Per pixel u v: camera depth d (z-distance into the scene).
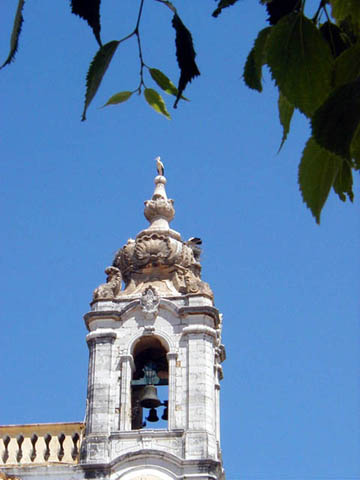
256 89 5.11
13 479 29.92
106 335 32.50
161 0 5.13
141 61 5.48
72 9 5.16
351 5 5.09
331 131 4.76
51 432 31.02
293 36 4.96
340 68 4.93
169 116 5.60
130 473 29.67
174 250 34.59
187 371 31.55
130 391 31.73
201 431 30.25
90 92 5.18
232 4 5.21
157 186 37.62
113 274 34.00
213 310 32.53
